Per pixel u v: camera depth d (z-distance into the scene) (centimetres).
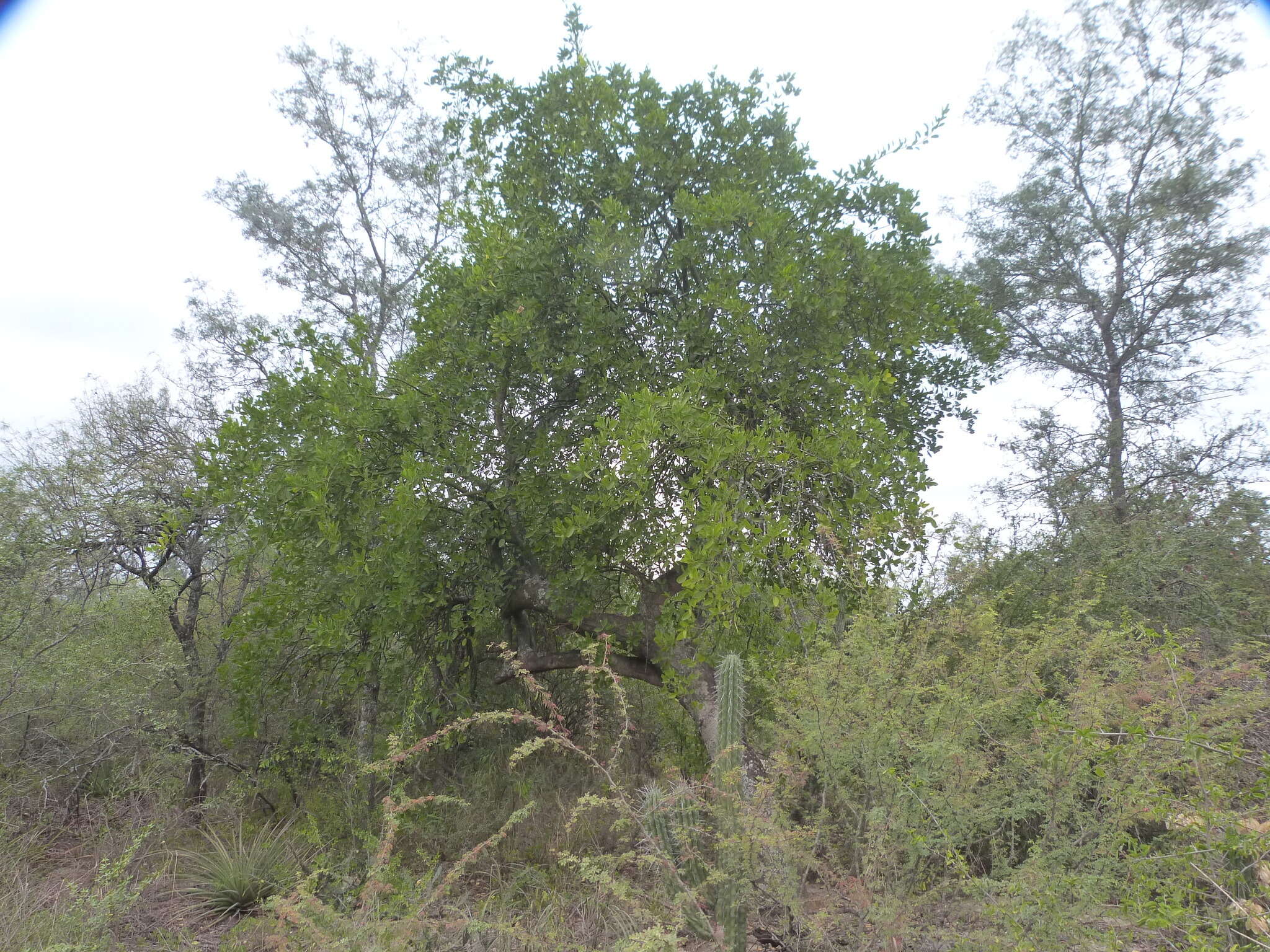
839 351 632
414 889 453
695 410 564
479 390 686
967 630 436
